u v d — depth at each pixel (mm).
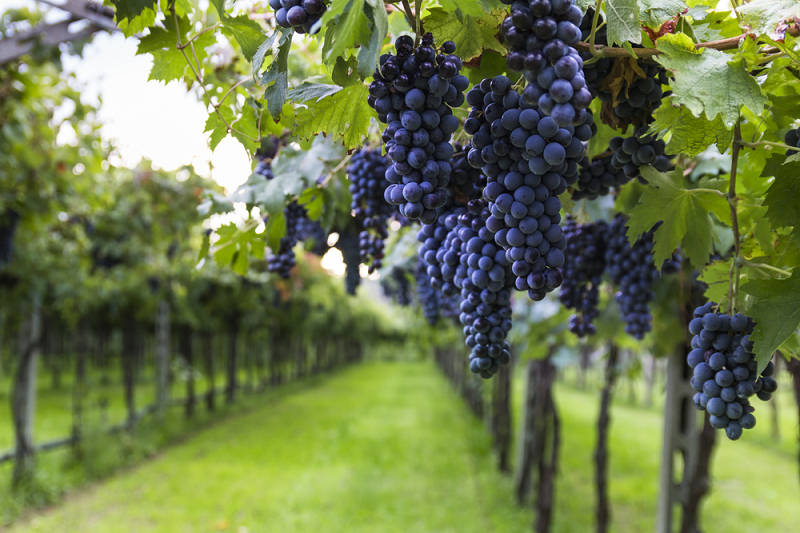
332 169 2199
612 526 7172
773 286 1098
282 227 2137
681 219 1474
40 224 6867
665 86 1224
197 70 1600
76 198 7121
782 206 1196
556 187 1105
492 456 10547
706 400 1143
